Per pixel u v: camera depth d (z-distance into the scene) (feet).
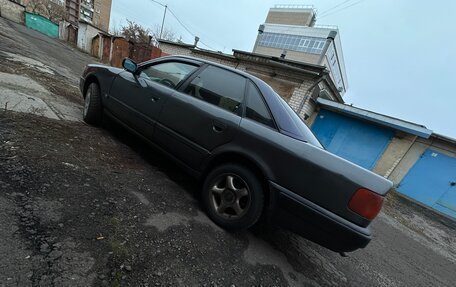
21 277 3.74
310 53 139.85
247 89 7.64
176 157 8.38
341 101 46.21
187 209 7.51
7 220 4.61
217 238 6.78
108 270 4.47
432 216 25.75
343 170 5.73
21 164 6.31
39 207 5.23
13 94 11.06
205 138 7.56
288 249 7.99
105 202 6.26
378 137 32.22
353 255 10.02
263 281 6.02
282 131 6.80
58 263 4.19
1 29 38.37
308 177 5.98
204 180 8.09
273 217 6.50
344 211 5.60
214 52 38.01
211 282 5.24
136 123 9.43
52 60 28.63
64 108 12.14
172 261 5.31
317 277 7.30
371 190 5.42
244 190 6.89
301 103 28.78
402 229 17.39
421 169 30.37
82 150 8.45
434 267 12.39
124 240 5.30
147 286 4.49
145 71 10.07
